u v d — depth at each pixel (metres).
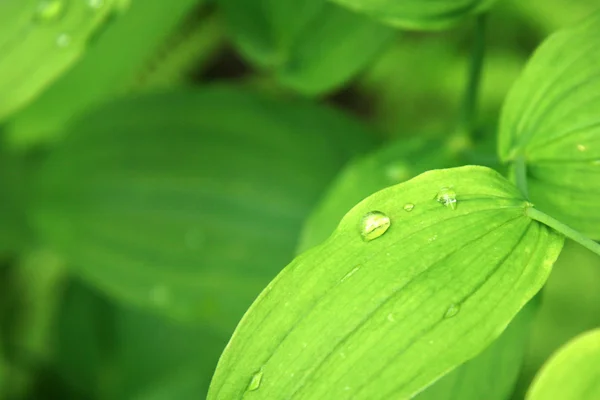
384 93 0.56
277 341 0.32
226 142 0.43
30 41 0.35
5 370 0.51
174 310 0.41
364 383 0.32
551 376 0.33
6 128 0.47
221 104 0.43
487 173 0.33
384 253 0.32
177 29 0.53
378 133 0.44
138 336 0.51
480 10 0.36
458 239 0.33
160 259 0.42
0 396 0.51
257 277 0.41
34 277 0.55
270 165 0.42
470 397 0.36
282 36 0.41
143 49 0.44
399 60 0.54
